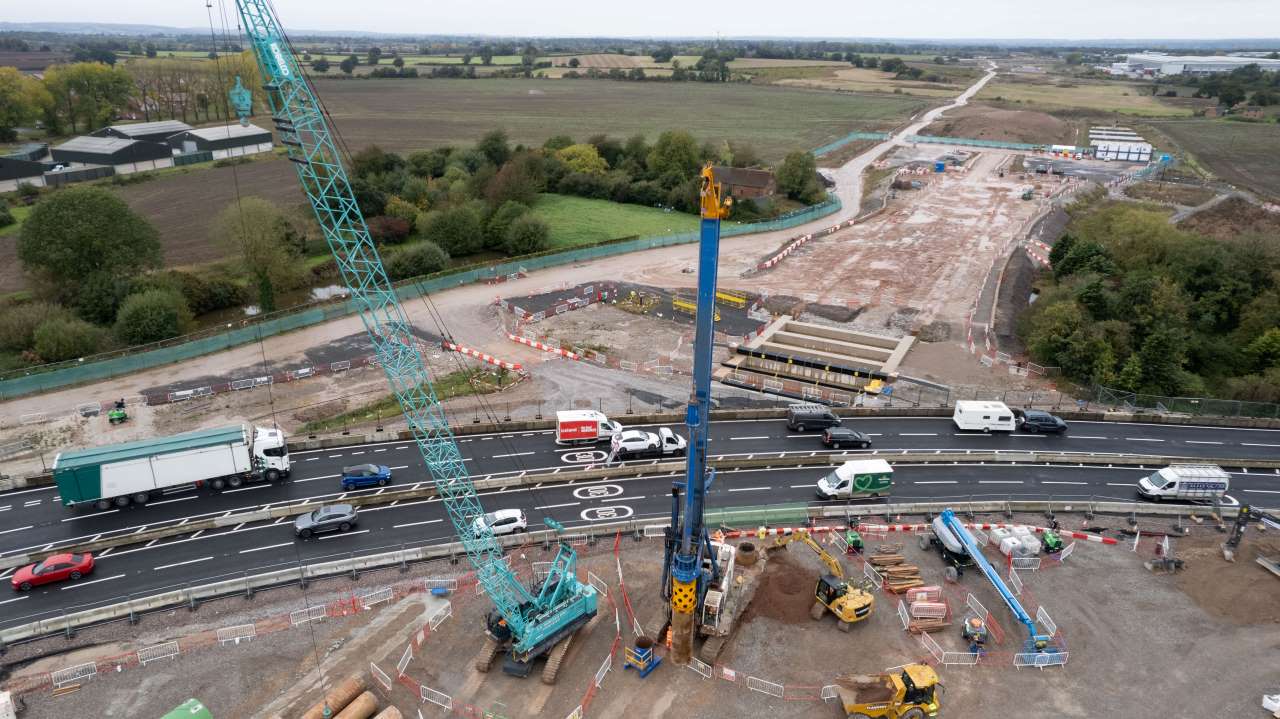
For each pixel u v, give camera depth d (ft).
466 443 256.73
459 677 156.04
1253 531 209.97
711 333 149.18
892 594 181.27
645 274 440.86
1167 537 205.98
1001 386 303.27
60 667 158.40
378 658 160.66
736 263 463.83
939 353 332.80
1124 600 179.93
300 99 155.33
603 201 614.75
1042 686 154.51
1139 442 265.13
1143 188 649.20
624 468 237.66
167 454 214.90
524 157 607.78
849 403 291.79
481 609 175.42
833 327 358.43
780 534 202.90
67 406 278.46
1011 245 493.36
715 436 264.11
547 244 489.67
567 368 315.99
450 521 212.84
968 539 186.19
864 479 221.87
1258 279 373.20
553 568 168.66
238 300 398.62
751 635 168.04
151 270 391.04
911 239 512.63
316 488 229.04
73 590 183.21
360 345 336.70
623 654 162.61
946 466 246.68
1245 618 173.47
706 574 171.01
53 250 345.51
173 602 175.63
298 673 156.87
